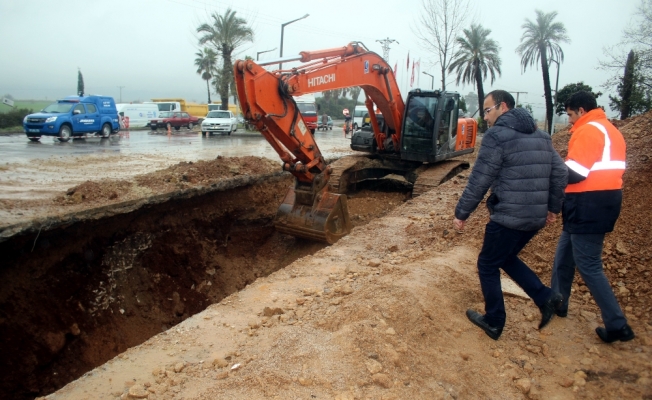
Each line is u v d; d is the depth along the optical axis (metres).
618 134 3.73
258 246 9.63
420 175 11.32
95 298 7.02
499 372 3.46
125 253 7.55
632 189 5.91
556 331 4.00
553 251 5.26
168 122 31.73
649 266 4.62
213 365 3.47
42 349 6.18
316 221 8.09
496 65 34.28
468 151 13.59
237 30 32.62
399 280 4.36
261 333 3.95
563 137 11.59
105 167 11.95
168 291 7.99
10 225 6.03
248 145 19.95
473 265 5.15
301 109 31.19
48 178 9.96
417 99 11.41
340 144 22.94
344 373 3.06
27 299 6.23
